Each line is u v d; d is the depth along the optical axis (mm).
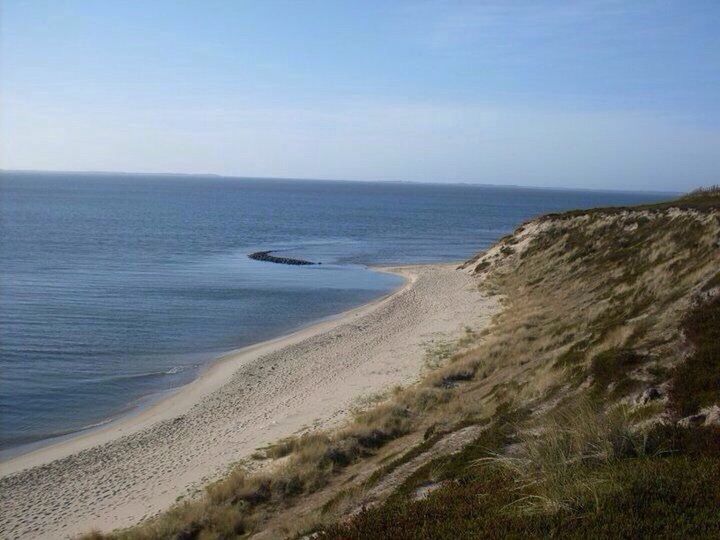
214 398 25031
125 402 25594
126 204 181625
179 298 47969
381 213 172375
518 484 7586
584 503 6340
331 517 10039
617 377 12289
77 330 37094
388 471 11781
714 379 10055
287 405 22875
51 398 25891
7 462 19578
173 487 16234
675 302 15992
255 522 12219
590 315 21594
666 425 8609
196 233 103875
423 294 45094
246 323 40219
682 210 34969
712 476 6559
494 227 131750
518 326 26250
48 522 15219
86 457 19609
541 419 11289
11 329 36750
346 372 26547
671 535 5500
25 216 126812
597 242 39906
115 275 58344
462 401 16969
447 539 6109
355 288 53938
